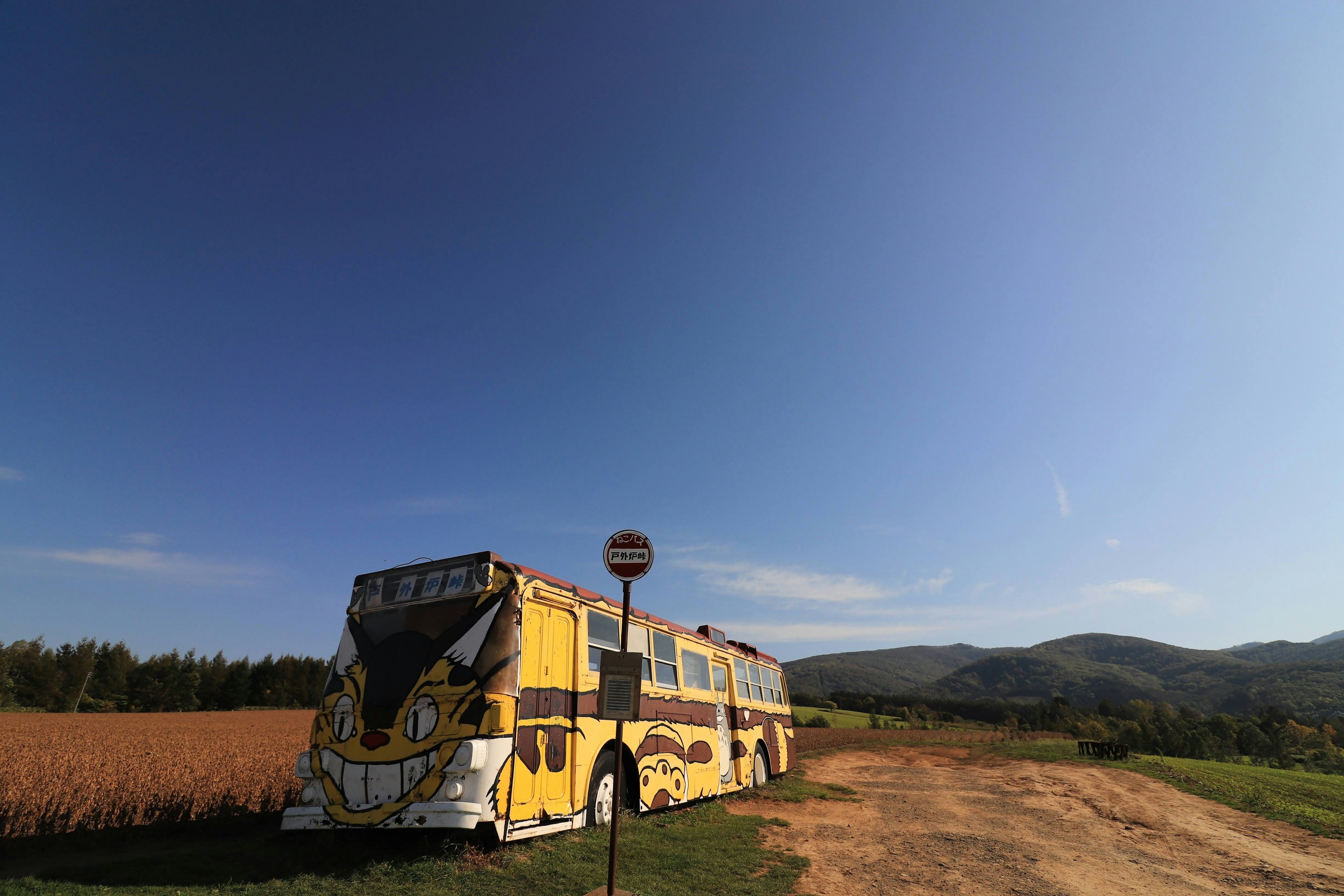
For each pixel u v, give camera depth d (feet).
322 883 19.86
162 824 28.04
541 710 25.58
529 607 25.91
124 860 21.80
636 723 34.04
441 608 25.25
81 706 231.09
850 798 52.11
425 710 23.30
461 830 23.50
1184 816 48.14
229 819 29.86
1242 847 38.22
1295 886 29.68
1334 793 64.85
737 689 51.42
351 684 24.97
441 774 22.04
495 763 22.40
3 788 34.45
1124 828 43.11
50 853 23.21
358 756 23.49
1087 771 74.28
